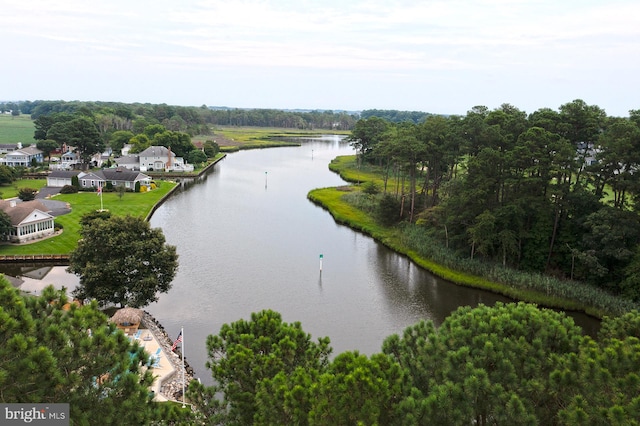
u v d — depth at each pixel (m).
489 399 18.56
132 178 110.44
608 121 63.59
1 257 61.38
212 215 91.44
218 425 21.36
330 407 17.44
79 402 15.68
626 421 15.68
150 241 46.56
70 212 85.38
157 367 36.16
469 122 73.12
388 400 18.17
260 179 136.12
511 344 20.22
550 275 57.12
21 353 14.33
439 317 50.12
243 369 21.23
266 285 57.44
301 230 83.19
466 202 62.31
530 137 56.84
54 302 18.41
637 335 22.75
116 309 47.12
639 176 51.84
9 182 108.75
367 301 53.97
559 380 18.66
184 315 48.00
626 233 50.41
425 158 79.00
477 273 60.34
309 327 47.00
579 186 57.78
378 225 85.00
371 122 149.50
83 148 140.88
